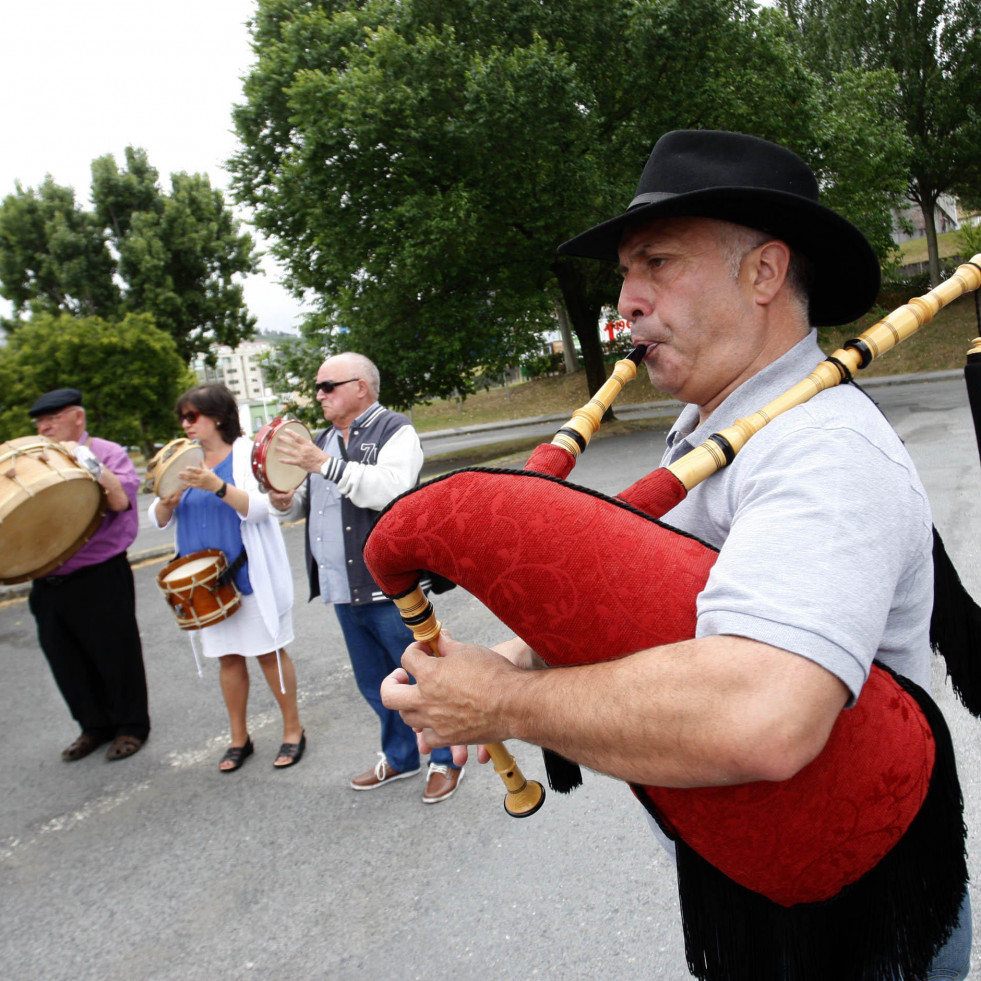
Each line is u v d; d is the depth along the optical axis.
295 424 2.99
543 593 0.87
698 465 0.97
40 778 3.83
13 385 22.12
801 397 0.97
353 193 14.41
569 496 0.89
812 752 0.74
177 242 29.95
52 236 29.42
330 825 3.10
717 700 0.74
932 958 0.92
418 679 1.03
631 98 14.88
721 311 1.04
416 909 2.54
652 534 0.89
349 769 3.54
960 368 20.36
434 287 15.48
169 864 2.98
